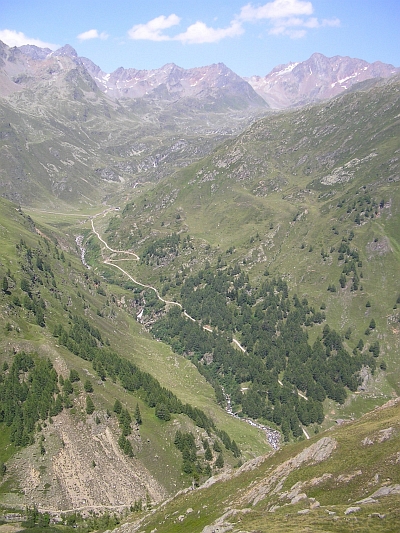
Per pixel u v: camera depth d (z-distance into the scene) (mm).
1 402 160000
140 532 115688
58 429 156000
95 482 146125
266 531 75938
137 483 149875
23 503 135750
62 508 137125
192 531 100812
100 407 167125
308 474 102812
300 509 88812
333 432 128750
